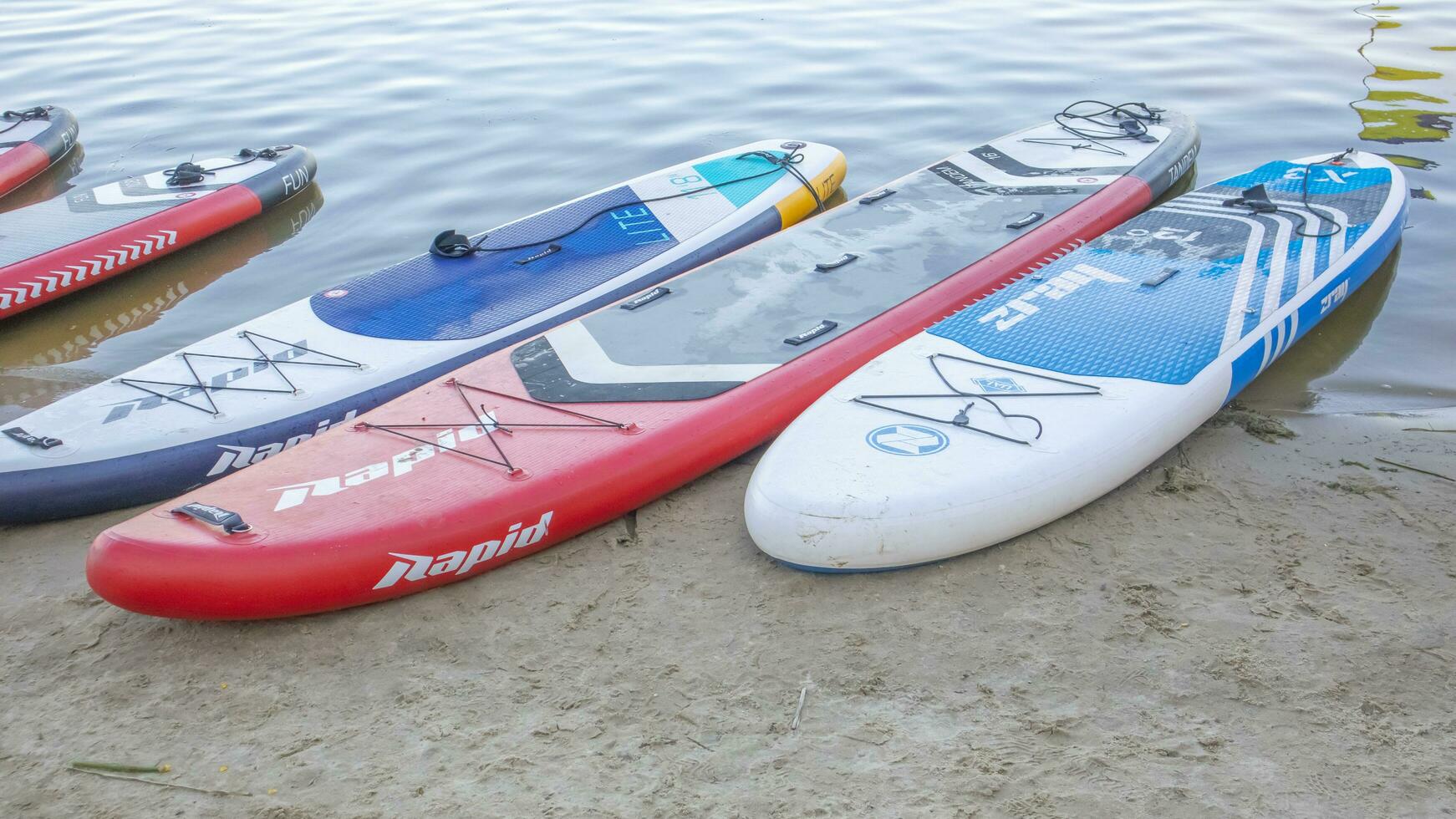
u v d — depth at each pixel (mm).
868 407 5234
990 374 5441
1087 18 12539
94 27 14289
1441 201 8086
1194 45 11492
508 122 10453
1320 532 4812
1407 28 11680
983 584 4578
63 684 4316
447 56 12422
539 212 8000
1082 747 3723
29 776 3867
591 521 5086
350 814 3617
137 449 5535
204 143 10398
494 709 4062
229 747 3951
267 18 14320
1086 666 4094
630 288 6996
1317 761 3623
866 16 13031
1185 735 3754
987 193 7824
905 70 11203
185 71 12391
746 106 10508
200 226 8586
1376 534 4785
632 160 9523
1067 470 4832
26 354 7312
